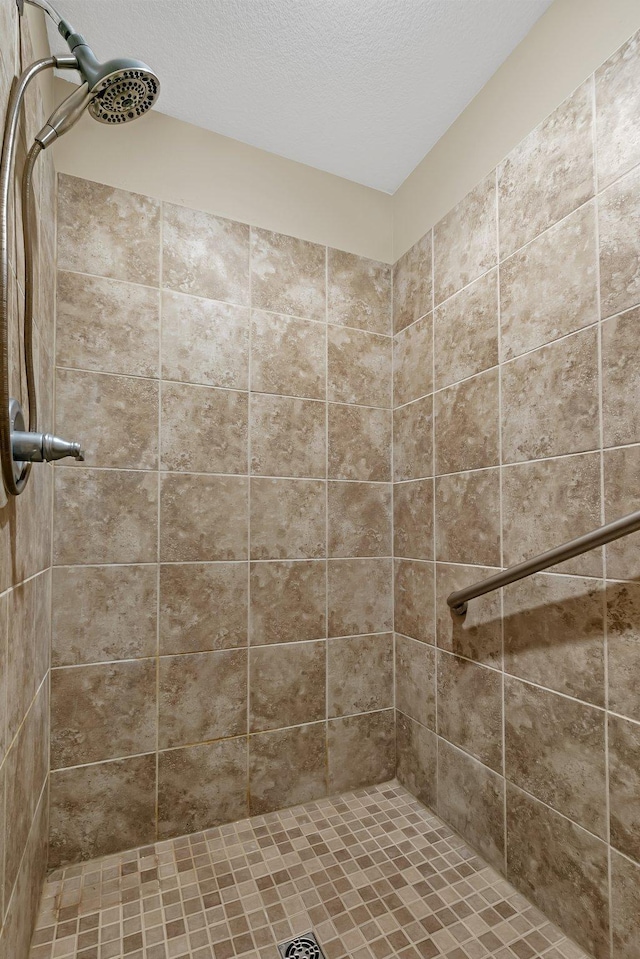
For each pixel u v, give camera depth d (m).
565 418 1.16
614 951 1.00
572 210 1.16
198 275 1.55
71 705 1.34
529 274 1.27
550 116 1.23
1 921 0.79
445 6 1.23
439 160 1.65
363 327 1.81
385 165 1.77
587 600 1.10
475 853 1.37
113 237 1.45
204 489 1.52
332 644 1.68
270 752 1.57
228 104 1.51
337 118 1.56
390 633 1.78
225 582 1.53
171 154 1.54
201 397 1.53
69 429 1.37
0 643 0.78
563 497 1.16
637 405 1.00
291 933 1.11
